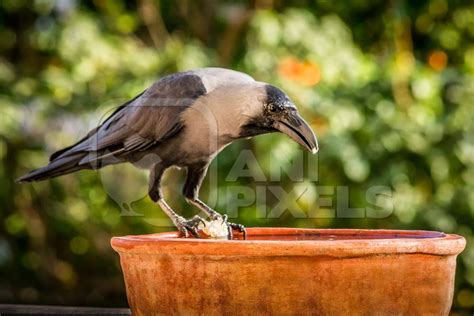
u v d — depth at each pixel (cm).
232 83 631
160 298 457
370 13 1252
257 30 1088
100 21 1152
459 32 1248
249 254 432
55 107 1087
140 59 1105
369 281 439
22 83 1116
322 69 1084
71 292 1197
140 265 465
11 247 1194
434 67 1199
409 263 446
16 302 1199
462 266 1090
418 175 1090
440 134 1070
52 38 1122
